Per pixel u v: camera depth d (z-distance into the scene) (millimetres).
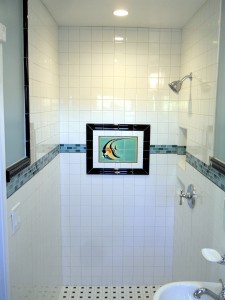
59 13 2400
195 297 1524
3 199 1353
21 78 1673
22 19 1662
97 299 2850
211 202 1873
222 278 1651
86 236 3047
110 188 2990
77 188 2986
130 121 2904
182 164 2824
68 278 3064
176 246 2891
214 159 1793
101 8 2268
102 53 2805
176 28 2773
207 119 1989
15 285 1556
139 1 2109
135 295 2912
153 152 2943
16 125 1604
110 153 2938
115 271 3076
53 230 2631
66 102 2865
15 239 1560
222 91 1742
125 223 3035
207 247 1938
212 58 1912
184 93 2645
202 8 2143
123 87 2855
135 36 2791
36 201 2016
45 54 2277
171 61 2828
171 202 3012
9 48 1482
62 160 2945
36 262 2016
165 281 3066
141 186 2992
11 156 1528
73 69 2822
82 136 2914
